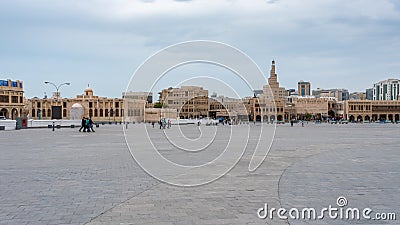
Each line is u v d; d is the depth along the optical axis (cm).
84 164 1316
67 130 4359
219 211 682
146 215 655
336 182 964
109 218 637
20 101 10106
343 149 1923
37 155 1614
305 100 15325
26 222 615
